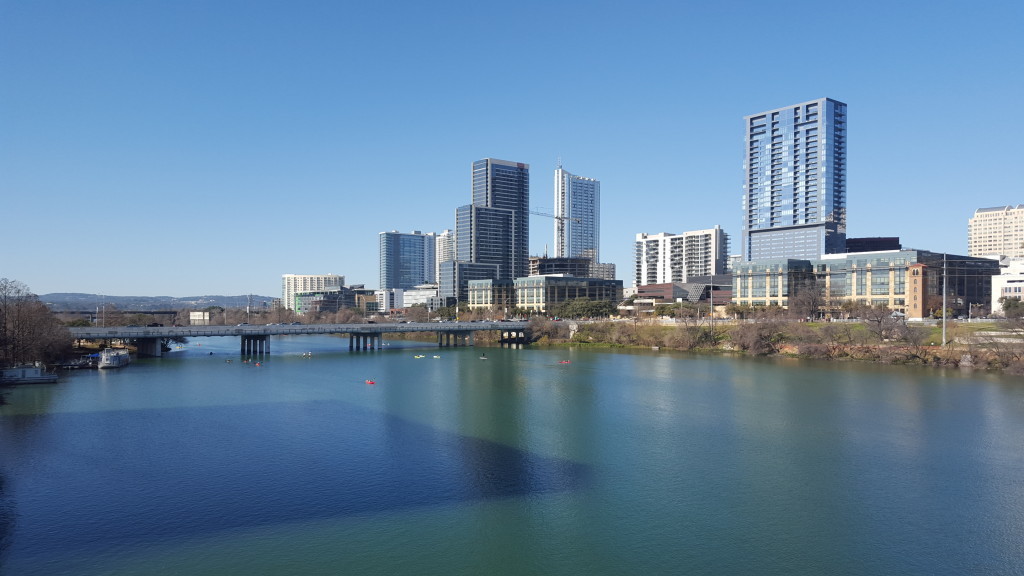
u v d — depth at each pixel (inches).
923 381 6279.5
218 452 3750.0
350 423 4525.1
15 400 5305.1
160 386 6151.6
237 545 2519.7
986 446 3890.3
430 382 6545.3
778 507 2938.0
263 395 5689.0
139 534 2610.7
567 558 2449.6
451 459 3636.8
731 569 2365.9
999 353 6919.3
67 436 4067.4
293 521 2753.4
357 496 3043.8
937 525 2738.7
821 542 2581.2
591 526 2728.8
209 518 2778.1
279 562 2389.3
